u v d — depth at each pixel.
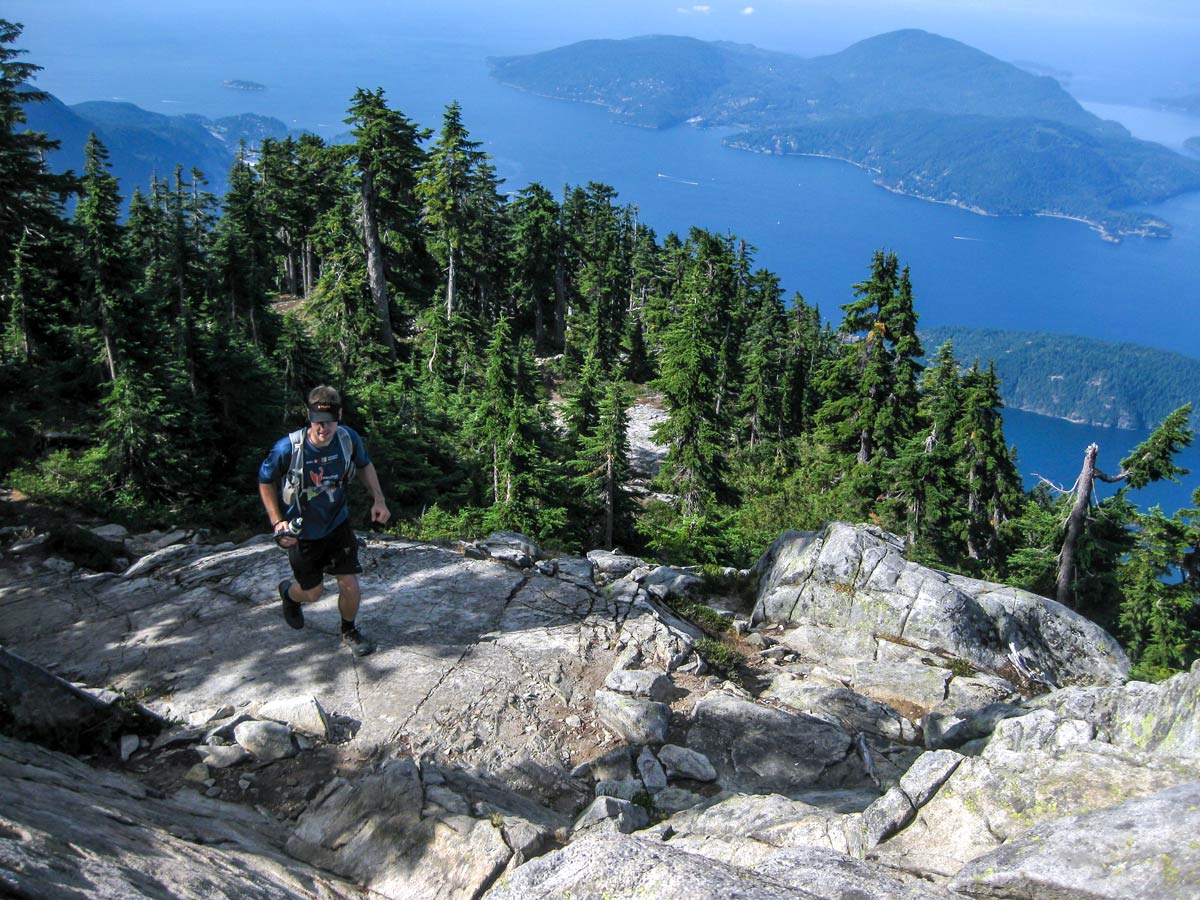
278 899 3.95
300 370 30.83
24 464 20.95
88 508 15.36
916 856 4.62
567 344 61.97
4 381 26.39
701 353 33.09
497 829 5.23
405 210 43.31
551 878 3.20
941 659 10.66
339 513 6.21
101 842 3.47
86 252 22.02
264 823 5.66
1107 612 31.05
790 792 6.79
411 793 5.61
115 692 6.92
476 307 60.22
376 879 5.03
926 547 34.28
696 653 8.93
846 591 11.48
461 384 43.97
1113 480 28.67
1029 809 4.47
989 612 11.39
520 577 9.74
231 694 7.19
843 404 41.97
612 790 6.42
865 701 8.66
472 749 6.75
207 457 21.91
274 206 67.38
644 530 23.19
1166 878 2.84
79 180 25.19
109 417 21.42
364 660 7.71
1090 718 5.45
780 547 12.66
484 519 24.92
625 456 30.34
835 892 3.21
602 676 7.99
